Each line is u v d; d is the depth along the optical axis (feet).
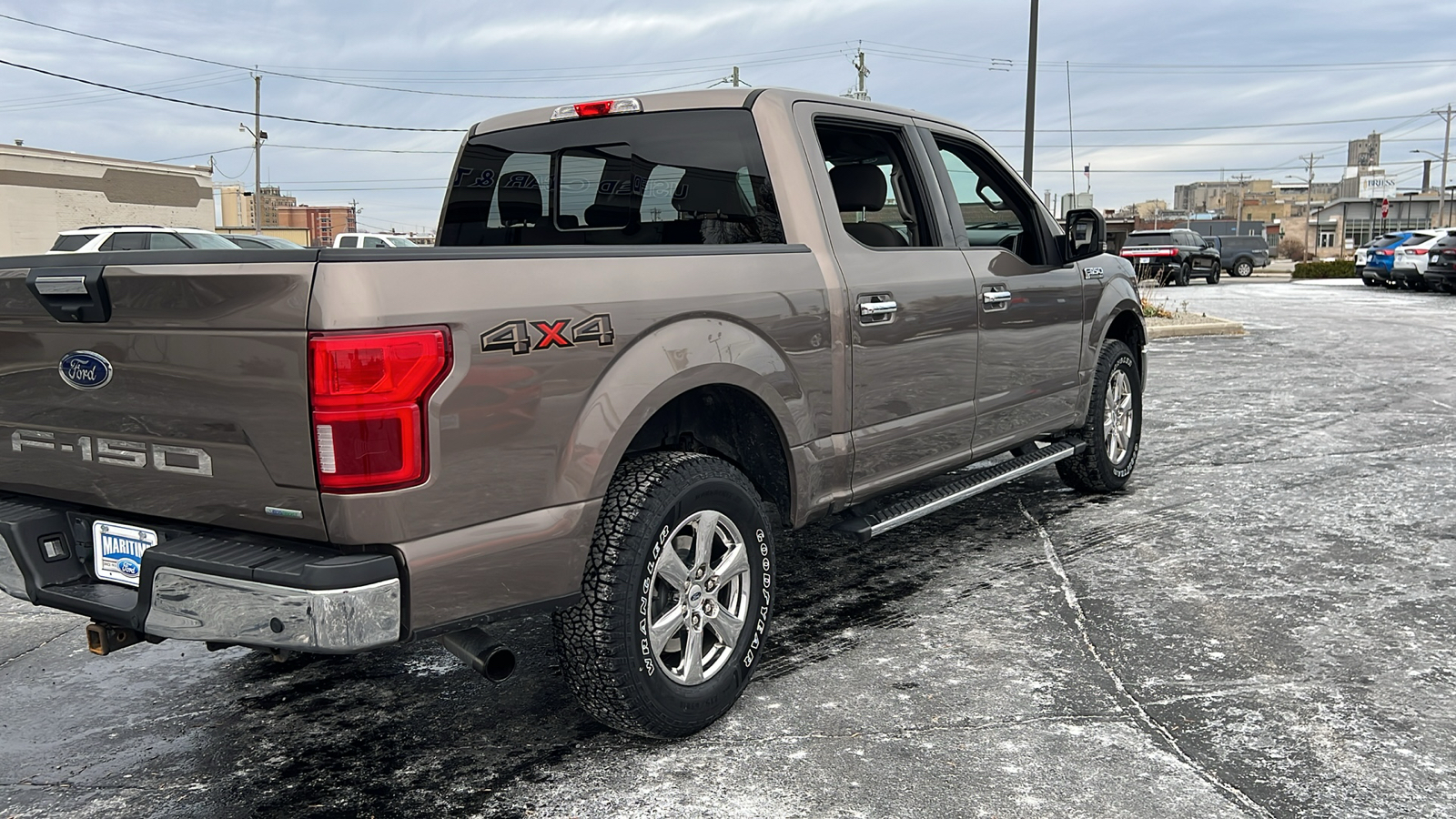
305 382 7.73
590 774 9.78
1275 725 10.41
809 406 11.68
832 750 10.10
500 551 8.68
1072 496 20.03
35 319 9.07
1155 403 31.07
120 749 10.52
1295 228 352.08
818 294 11.76
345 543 8.05
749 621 10.99
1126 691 11.30
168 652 13.17
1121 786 9.28
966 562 16.07
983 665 12.10
